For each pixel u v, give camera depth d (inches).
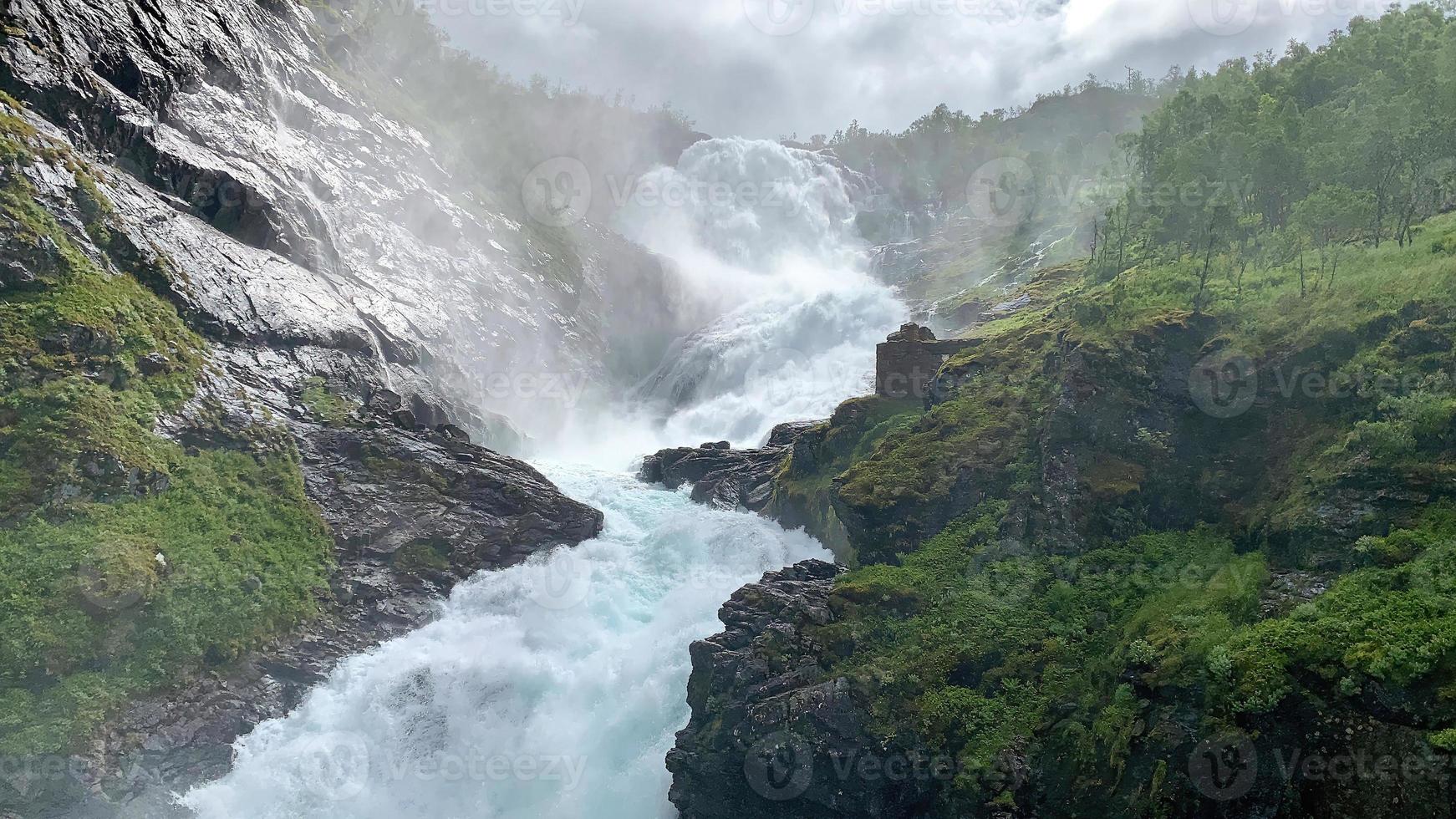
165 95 2358.5
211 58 2664.9
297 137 3011.8
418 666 1566.2
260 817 1393.9
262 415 1838.1
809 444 1988.2
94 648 1400.1
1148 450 1491.1
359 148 3287.4
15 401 1571.1
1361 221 1788.9
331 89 3430.1
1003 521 1497.3
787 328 3597.4
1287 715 1035.3
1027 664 1278.3
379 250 2972.4
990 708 1247.5
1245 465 1434.5
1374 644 1031.6
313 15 3902.6
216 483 1685.5
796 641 1369.3
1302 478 1336.1
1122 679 1180.5
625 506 2090.3
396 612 1660.9
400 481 1830.7
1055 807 1153.4
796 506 1924.2
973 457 1608.0
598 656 1587.1
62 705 1342.3
